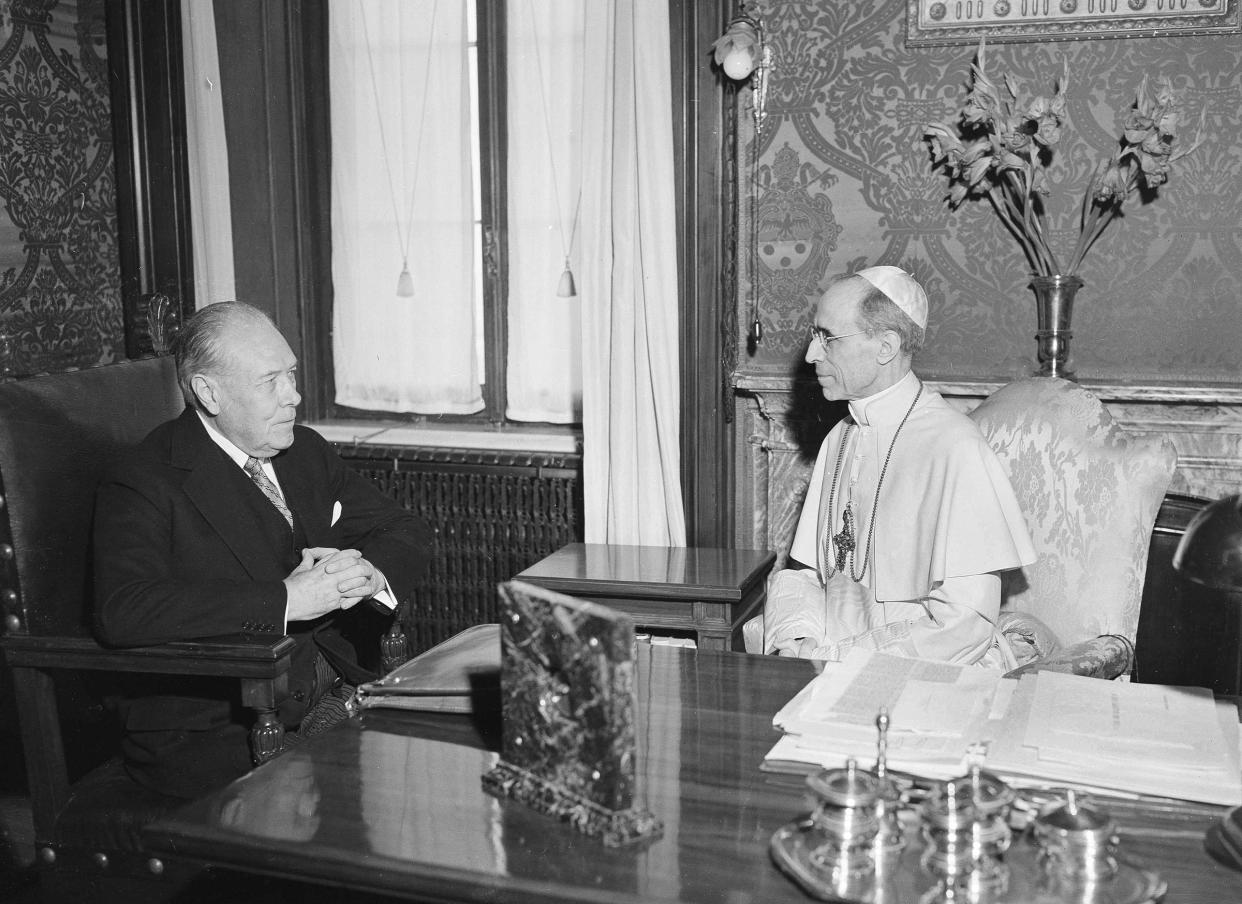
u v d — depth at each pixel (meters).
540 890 1.49
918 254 3.81
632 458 3.95
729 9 3.74
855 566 3.00
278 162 4.58
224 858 1.65
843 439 3.13
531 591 1.72
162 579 2.59
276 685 2.38
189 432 2.89
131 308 4.45
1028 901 1.40
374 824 1.68
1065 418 3.02
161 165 4.37
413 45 4.43
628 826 1.61
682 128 3.80
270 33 4.49
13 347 4.06
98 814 2.47
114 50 4.32
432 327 4.57
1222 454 3.62
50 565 2.69
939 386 3.77
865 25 3.75
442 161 4.46
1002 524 2.76
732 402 3.95
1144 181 3.58
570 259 4.38
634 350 3.89
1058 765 1.76
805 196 3.88
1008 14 3.62
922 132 3.74
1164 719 1.92
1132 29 3.52
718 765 1.84
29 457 2.68
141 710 2.63
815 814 1.55
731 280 3.88
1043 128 3.49
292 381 2.94
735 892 1.47
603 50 3.83
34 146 4.11
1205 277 3.58
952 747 1.82
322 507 3.15
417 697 2.15
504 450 4.37
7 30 3.98
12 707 3.55
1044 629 2.93
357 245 4.59
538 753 1.74
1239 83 3.48
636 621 3.38
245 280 4.54
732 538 4.04
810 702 2.02
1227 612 3.10
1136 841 1.58
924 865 1.48
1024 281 3.71
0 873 3.04
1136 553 2.88
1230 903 1.43
